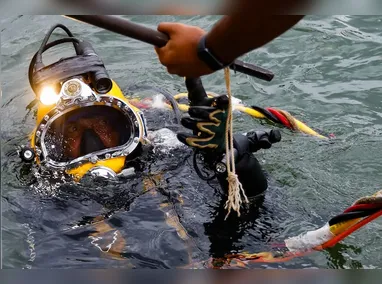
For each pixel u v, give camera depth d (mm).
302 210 2695
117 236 2529
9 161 3105
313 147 3305
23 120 3662
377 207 2191
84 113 2945
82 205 2727
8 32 4859
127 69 4402
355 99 3887
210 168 2629
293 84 4098
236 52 1564
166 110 3512
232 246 2471
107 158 2875
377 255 2443
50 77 2895
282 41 4547
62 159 2916
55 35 4805
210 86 4152
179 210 2660
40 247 2492
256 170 2562
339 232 2307
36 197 2803
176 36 1644
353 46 4434
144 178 2865
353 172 3076
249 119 3639
